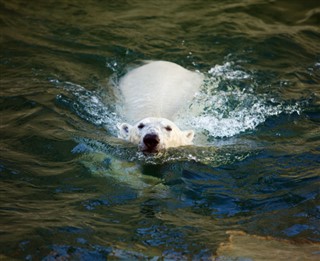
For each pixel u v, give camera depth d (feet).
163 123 52.70
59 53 71.97
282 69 69.51
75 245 37.45
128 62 71.10
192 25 80.48
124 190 45.42
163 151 51.01
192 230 39.83
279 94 63.46
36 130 54.75
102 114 60.18
